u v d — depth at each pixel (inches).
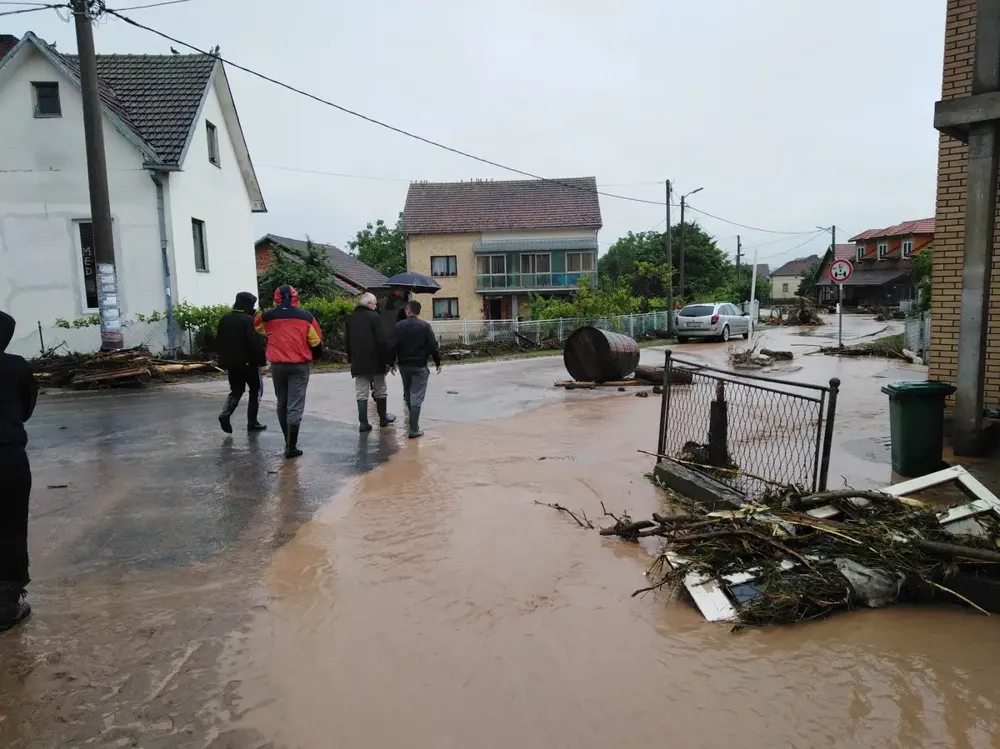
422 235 1649.9
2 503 140.6
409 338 315.3
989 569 148.9
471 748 102.8
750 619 141.6
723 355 780.6
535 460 277.4
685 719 109.4
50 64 640.4
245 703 115.0
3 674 123.7
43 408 407.8
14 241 654.5
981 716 109.7
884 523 165.8
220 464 271.3
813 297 2832.2
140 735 106.5
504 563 173.2
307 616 145.9
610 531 190.4
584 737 105.1
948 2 299.3
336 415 383.2
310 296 1087.6
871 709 111.7
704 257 1991.9
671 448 290.2
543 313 1147.9
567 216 1660.9
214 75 765.3
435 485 241.8
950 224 298.2
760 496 195.9
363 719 110.3
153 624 142.5
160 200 659.4
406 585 160.7
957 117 245.6
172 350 633.6
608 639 135.6
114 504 221.0
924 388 244.5
